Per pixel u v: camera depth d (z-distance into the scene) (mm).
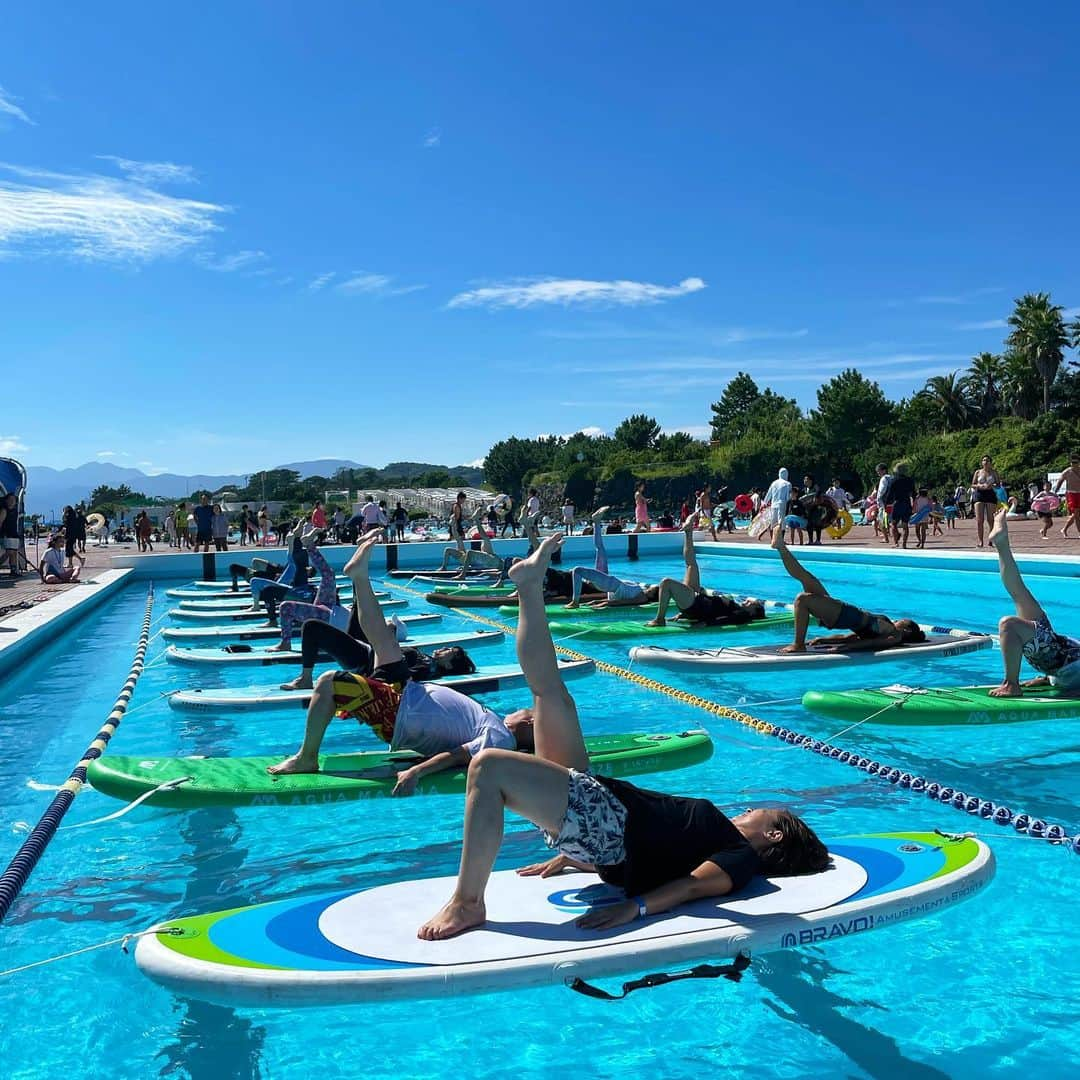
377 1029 3424
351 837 5324
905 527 20734
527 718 5969
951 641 10180
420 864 4965
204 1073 3180
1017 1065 3186
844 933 3699
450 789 5695
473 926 3637
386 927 3664
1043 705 7141
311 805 5641
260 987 3264
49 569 18734
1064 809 5656
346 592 18312
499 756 3619
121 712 8227
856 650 9688
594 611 13328
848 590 17188
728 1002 3574
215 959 3418
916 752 6875
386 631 6273
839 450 69875
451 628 13422
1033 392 68375
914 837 4676
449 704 5855
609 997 3379
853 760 6535
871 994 3623
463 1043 3336
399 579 21109
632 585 13336
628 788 3770
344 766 5980
